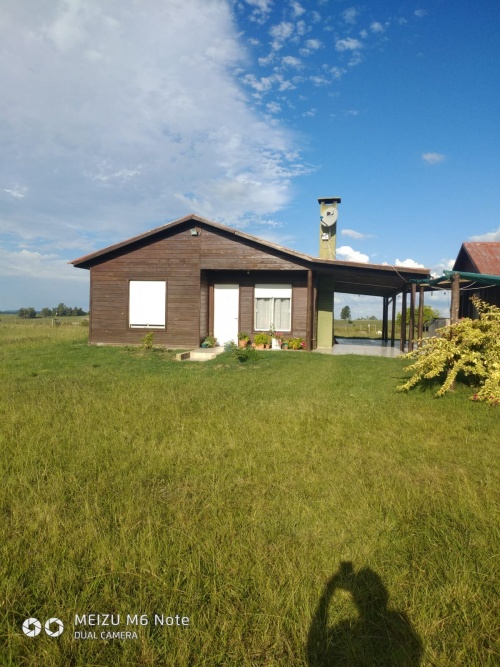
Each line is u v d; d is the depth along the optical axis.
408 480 4.12
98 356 14.61
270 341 17.39
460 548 2.98
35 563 2.76
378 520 3.36
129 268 17.41
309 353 15.53
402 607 2.45
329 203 20.45
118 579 2.62
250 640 2.23
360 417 6.54
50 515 3.30
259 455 4.82
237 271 17.89
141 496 3.71
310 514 3.44
